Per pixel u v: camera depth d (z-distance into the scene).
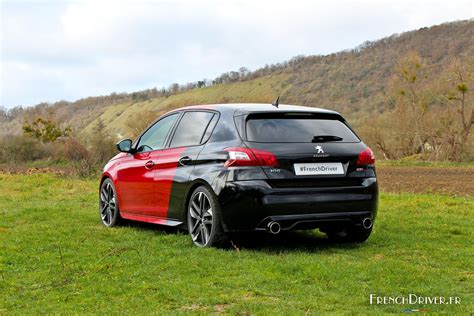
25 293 5.46
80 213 10.59
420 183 19.62
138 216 8.67
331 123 7.44
